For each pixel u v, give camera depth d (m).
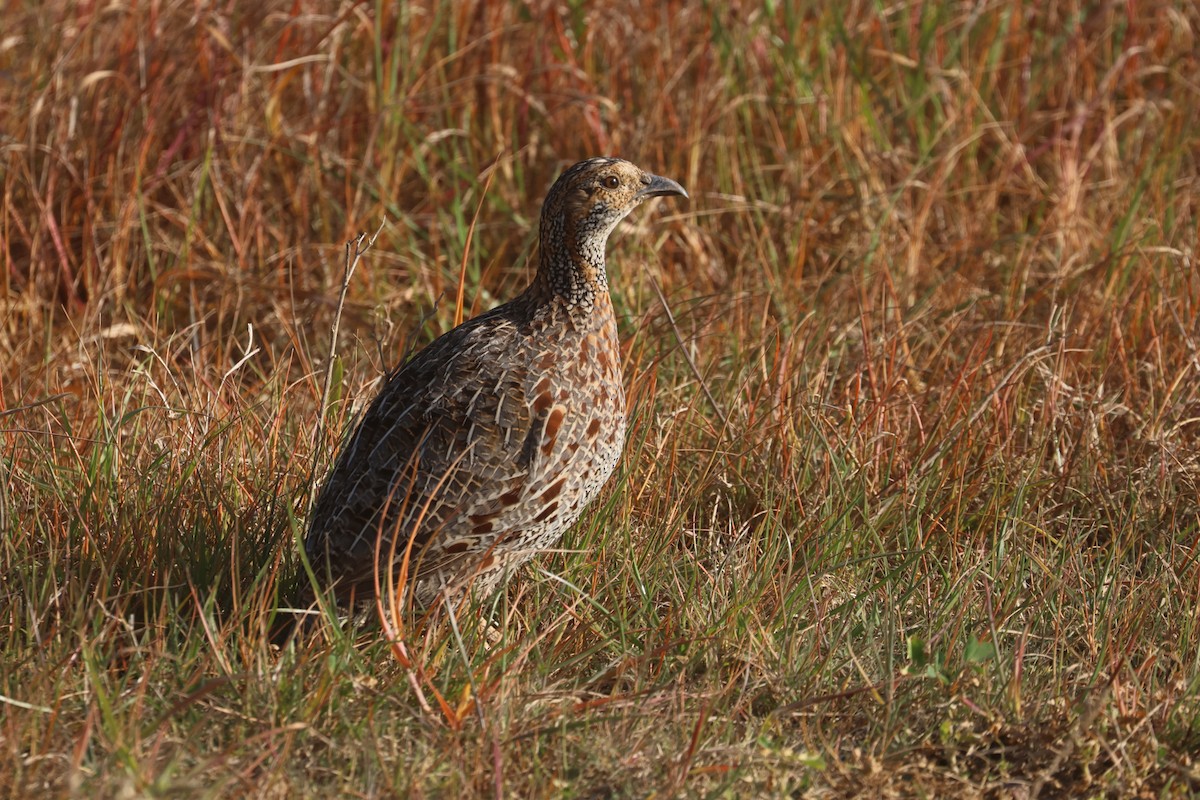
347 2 14.34
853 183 14.09
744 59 14.72
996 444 10.42
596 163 8.38
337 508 8.03
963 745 7.36
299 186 13.55
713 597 8.63
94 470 9.08
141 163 13.06
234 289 12.70
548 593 8.66
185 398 10.62
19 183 13.29
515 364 8.08
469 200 13.91
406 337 12.45
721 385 11.26
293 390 11.02
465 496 7.91
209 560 8.43
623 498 9.31
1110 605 8.59
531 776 6.96
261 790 6.59
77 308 12.47
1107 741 7.28
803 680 7.94
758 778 7.00
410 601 8.11
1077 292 12.37
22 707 7.05
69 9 14.49
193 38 13.87
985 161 15.15
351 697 7.48
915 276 13.01
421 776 6.82
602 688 8.09
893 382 10.78
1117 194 14.23
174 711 6.87
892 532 9.61
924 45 15.06
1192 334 11.48
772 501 9.82
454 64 14.59
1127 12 15.86
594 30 14.84
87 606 8.05
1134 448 10.66
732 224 14.05
